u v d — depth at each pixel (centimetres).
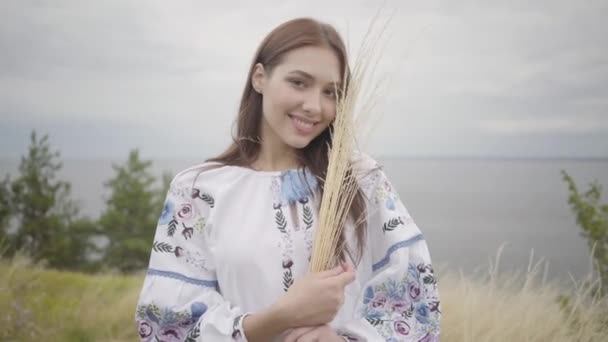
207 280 138
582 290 214
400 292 132
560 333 210
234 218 138
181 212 143
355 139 135
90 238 1581
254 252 132
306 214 138
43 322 371
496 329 216
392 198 143
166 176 1873
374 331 125
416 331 128
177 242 141
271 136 148
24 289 404
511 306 223
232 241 134
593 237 224
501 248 233
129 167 1769
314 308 117
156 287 136
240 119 153
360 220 137
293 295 118
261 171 147
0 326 358
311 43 132
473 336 216
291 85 133
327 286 118
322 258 128
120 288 446
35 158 1295
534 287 223
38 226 1251
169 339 133
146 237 1705
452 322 224
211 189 143
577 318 212
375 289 132
